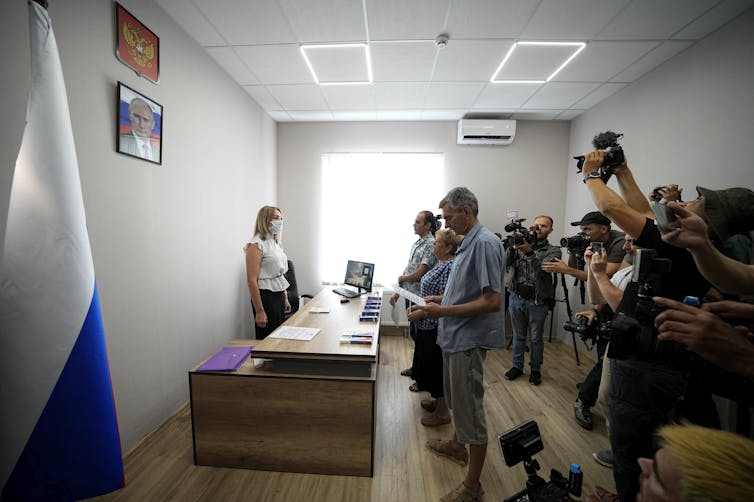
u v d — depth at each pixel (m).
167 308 1.98
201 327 2.36
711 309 0.71
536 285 2.53
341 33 2.09
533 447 0.87
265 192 3.50
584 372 2.81
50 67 1.02
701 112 2.04
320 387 1.49
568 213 3.63
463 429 1.33
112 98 1.55
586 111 3.33
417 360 1.95
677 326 0.63
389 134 3.76
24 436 0.95
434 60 2.40
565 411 2.17
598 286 1.50
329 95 3.04
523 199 3.71
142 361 1.77
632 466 1.10
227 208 2.71
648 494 0.41
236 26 2.04
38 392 0.97
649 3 1.75
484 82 2.74
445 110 3.39
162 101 1.90
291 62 2.46
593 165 1.23
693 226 0.67
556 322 3.65
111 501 1.37
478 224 1.42
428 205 3.76
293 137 3.83
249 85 2.86
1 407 0.94
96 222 1.48
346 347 1.57
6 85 1.11
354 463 1.52
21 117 1.15
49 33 1.03
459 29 2.03
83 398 1.04
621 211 1.08
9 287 0.94
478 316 1.32
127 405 1.67
